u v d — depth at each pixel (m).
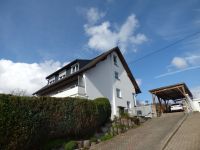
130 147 14.66
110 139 18.23
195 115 23.94
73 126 16.78
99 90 28.08
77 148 15.57
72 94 25.59
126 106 32.12
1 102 12.30
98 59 28.80
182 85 27.83
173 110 32.59
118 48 33.84
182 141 14.30
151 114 29.06
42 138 14.48
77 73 26.80
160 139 15.54
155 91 29.48
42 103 14.83
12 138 12.33
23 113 13.26
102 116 20.27
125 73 34.84
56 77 35.00
